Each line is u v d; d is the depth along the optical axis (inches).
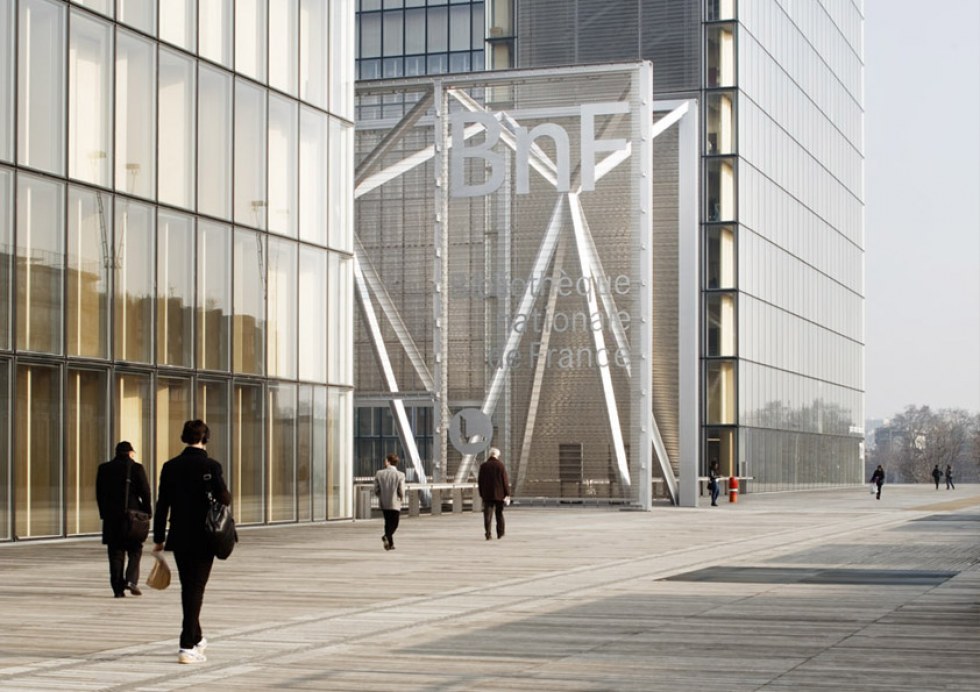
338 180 1446.9
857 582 772.0
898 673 454.6
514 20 2874.0
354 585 759.7
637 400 1785.2
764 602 668.7
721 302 2751.0
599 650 507.5
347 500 1459.2
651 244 1800.0
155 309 1173.1
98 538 1103.6
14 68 1031.6
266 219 1327.5
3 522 1012.5
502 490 1175.0
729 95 2755.9
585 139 1812.3
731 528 1358.3
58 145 1072.8
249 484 1296.8
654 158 1900.8
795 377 3184.1
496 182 1834.4
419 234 1865.2
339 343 1445.6
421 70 3695.9
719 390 2746.1
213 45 1257.4
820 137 3462.1
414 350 1859.0
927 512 1784.0
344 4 1455.5
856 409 3843.5
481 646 518.6
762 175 2928.2
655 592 718.5
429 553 1007.6
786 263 3117.6
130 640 535.2
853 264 3818.9
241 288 1289.4
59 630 565.3
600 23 2802.7
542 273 1818.4
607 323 1801.2
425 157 1867.6
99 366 1107.3
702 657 490.3
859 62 3944.4
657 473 1897.1
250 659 486.6
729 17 2758.4
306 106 1393.9
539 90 1838.1
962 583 764.6
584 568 872.3
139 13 1163.3
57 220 1069.1
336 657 491.2
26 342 1036.5
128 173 1147.3
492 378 1828.2
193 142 1227.2
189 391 1215.6
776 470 3011.8
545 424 1812.3
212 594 710.5
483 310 1835.6
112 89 1130.0
